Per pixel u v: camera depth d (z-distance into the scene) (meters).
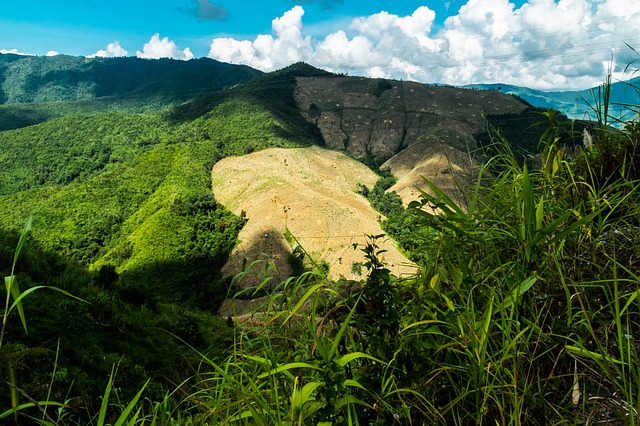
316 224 130.62
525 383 1.27
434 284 1.44
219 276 121.56
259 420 1.30
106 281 21.42
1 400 6.74
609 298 1.54
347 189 176.75
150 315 20.56
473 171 1.94
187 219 138.38
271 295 1.67
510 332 1.42
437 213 1.71
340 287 1.65
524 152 2.02
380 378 1.52
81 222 147.62
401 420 1.42
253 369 1.63
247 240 129.62
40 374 8.35
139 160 195.88
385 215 148.50
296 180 168.12
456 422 1.43
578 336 1.31
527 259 1.50
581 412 1.30
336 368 1.27
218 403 1.45
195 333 18.47
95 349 12.79
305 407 1.29
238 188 162.25
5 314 1.07
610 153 2.23
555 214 1.92
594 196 1.87
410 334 1.47
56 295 14.77
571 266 1.66
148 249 127.12
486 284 1.64
